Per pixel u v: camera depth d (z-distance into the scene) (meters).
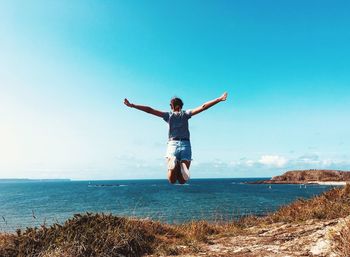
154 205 45.22
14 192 131.12
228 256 8.95
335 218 12.50
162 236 11.90
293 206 15.37
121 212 35.00
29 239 9.77
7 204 61.88
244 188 124.88
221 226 14.37
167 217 27.94
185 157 6.42
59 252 8.98
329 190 15.70
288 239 10.41
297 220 13.30
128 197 73.56
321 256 8.12
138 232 10.98
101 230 10.49
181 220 24.94
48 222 30.89
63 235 9.90
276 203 47.50
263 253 8.95
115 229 10.59
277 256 8.48
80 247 9.28
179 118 6.55
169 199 60.59
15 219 34.62
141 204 47.94
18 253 9.30
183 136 6.52
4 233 11.48
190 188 130.00
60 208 49.31
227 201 52.75
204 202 50.62
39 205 57.09
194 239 11.62
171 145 6.50
